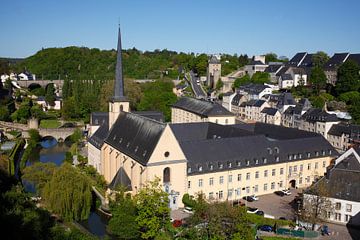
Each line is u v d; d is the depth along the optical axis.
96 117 158.25
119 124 123.88
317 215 95.38
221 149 113.00
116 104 128.75
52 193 93.19
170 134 99.25
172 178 101.25
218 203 83.56
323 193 96.88
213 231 74.56
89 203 97.69
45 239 61.72
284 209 105.38
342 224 97.56
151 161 97.44
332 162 130.88
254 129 154.38
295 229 90.31
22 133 194.75
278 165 119.56
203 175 106.62
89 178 119.06
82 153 165.12
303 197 100.38
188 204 101.31
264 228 90.62
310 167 126.94
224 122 181.62
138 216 84.44
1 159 118.38
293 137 139.12
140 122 112.06
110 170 121.88
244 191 114.50
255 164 114.69
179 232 84.00
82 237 67.25
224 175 110.12
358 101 198.38
